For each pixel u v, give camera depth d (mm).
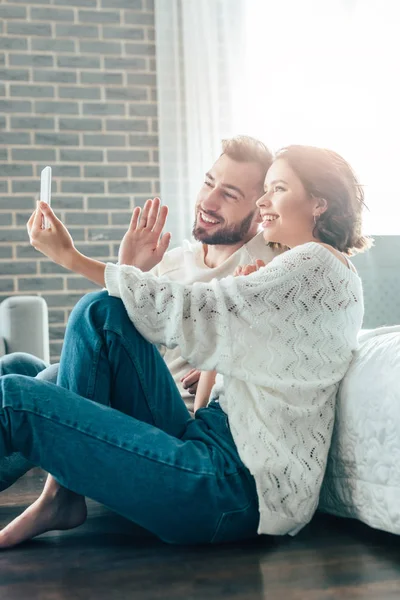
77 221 4250
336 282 1576
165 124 4262
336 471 1637
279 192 1754
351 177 1767
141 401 1589
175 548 1539
